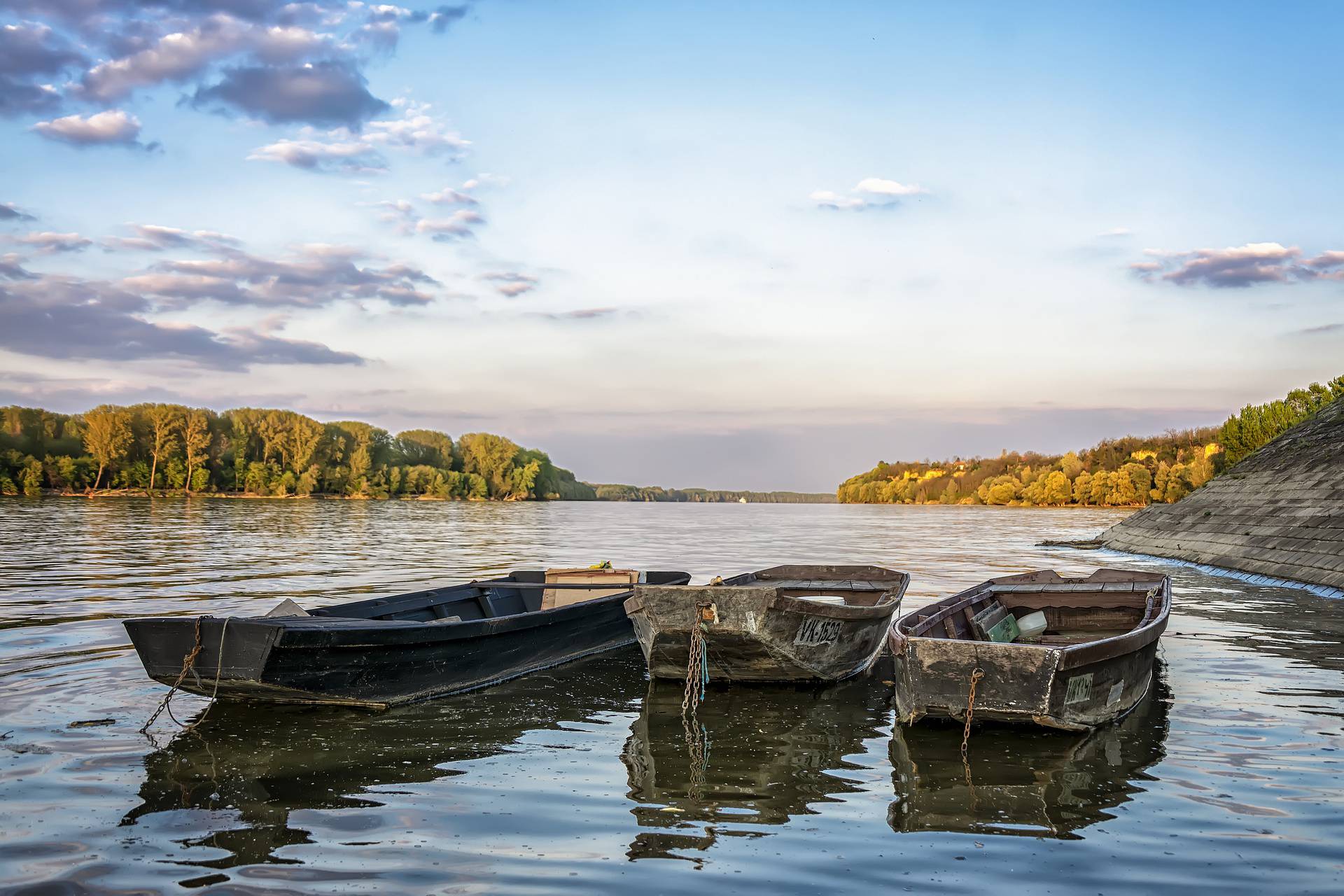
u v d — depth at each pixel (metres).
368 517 65.31
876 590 14.43
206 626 8.86
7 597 17.47
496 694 10.60
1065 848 5.87
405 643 9.70
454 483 128.75
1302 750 7.96
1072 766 7.60
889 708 10.03
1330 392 60.94
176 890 5.27
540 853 5.83
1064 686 8.10
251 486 107.38
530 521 68.25
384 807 6.69
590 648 13.05
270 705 9.65
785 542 42.97
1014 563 29.80
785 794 7.02
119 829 6.21
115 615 15.30
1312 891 5.21
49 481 96.81
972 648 8.27
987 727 8.84
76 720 8.95
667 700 10.39
